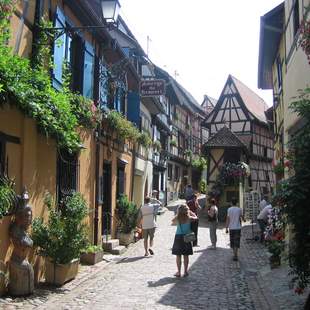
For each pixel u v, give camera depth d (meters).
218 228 24.47
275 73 17.89
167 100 36.22
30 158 9.05
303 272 7.35
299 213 7.10
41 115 8.53
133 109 19.94
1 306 7.39
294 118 11.20
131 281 10.36
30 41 9.53
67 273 9.61
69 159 11.71
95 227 13.87
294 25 11.45
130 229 16.67
